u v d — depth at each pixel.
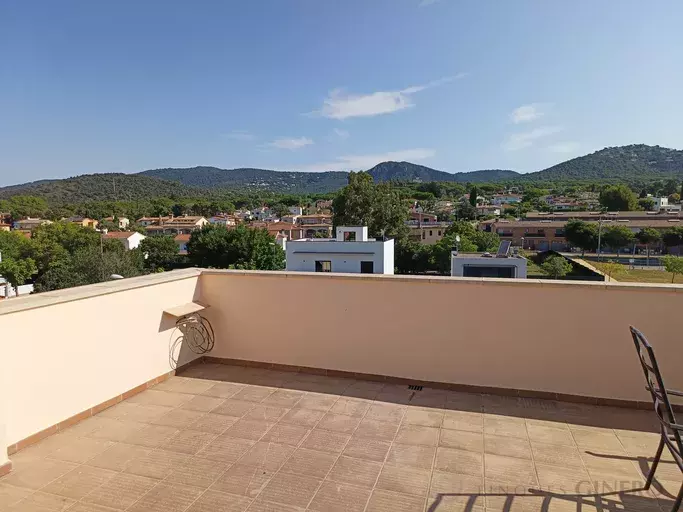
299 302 3.65
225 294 3.91
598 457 2.25
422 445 2.41
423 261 41.22
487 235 45.22
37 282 31.17
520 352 3.06
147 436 2.57
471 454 2.30
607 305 2.84
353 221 42.88
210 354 3.99
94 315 2.90
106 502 1.92
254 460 2.28
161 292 3.51
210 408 2.97
